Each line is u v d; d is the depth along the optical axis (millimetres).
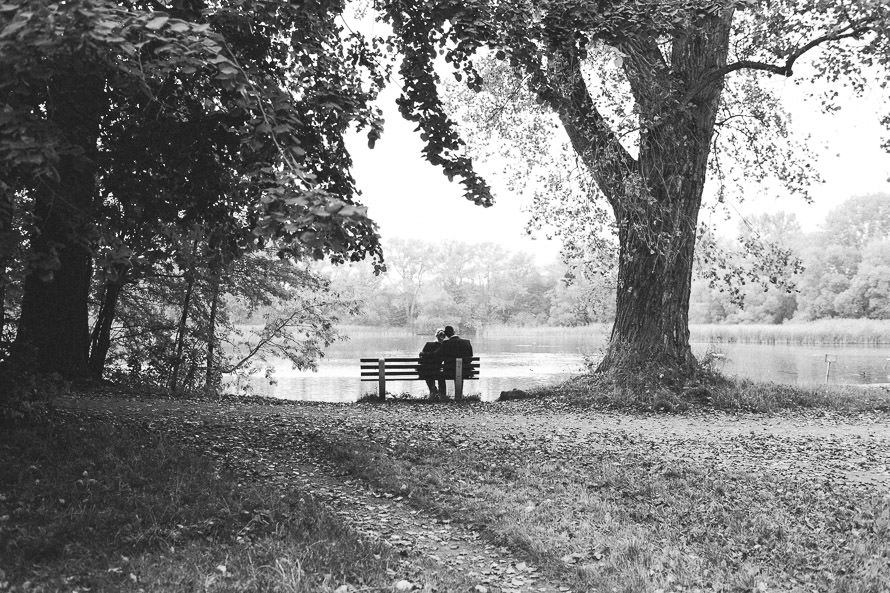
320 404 15727
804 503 7457
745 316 94625
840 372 29234
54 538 5125
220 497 6305
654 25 9586
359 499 7133
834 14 13867
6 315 17250
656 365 15953
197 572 4867
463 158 8531
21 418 7852
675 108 15109
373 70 9109
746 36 15617
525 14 8359
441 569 5418
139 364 18656
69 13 4605
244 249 9445
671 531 6488
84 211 6551
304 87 8336
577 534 6227
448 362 16891
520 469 8328
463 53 8398
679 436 11562
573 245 15289
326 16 8531
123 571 4836
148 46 6055
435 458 8703
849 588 5305
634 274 16406
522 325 120438
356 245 8953
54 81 6629
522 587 5250
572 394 15820
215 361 20406
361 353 44156
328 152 8805
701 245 16969
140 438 8172
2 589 4465
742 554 5992
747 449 10484
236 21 7238
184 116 8523
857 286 84188
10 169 5543
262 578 4809
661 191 15688
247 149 6836
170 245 10633
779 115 16812
